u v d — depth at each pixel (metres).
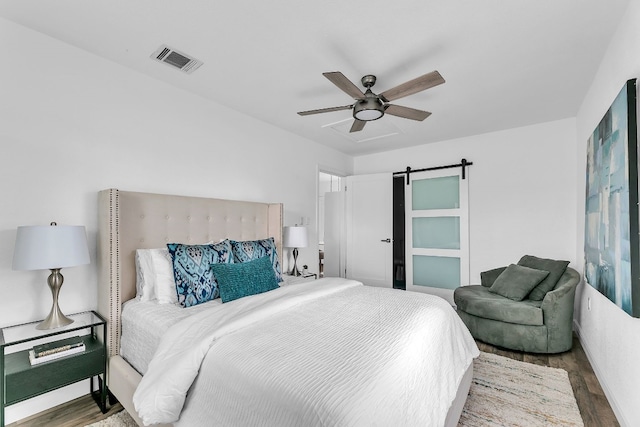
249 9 1.79
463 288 3.60
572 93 2.90
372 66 2.40
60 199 2.09
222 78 2.62
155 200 2.49
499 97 2.99
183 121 2.83
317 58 2.30
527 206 3.86
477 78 2.60
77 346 1.89
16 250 1.70
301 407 1.01
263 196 3.66
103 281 2.14
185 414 1.33
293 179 4.12
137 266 2.30
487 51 2.20
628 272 1.62
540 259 3.41
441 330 1.79
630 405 1.72
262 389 1.12
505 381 2.32
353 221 5.27
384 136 4.29
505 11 1.79
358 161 5.48
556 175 3.68
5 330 1.81
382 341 1.42
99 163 2.28
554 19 1.86
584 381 2.33
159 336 1.73
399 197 5.04
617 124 1.79
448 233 4.48
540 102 3.12
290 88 2.81
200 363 1.38
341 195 5.41
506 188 4.00
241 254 2.70
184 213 2.69
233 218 3.12
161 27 1.96
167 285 2.20
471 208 4.27
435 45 2.13
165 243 2.54
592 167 2.48
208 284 2.25
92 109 2.25
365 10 1.79
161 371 1.41
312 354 1.29
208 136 3.04
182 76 2.59
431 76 2.00
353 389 1.05
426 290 4.64
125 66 2.43
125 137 2.43
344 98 3.02
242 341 1.41
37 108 2.00
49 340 2.03
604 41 2.07
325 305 2.00
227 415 1.20
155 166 2.62
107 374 2.03
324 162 4.75
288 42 2.11
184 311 1.99
